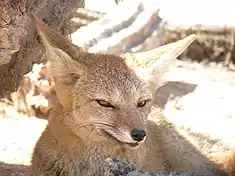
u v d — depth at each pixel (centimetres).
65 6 1256
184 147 1235
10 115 1742
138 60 1120
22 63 1215
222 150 1252
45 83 1733
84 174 1092
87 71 1065
